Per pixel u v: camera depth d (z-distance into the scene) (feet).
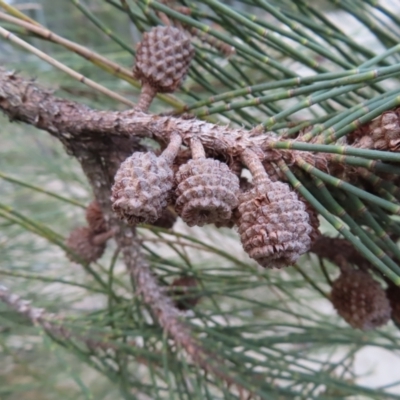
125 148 0.98
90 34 1.84
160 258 1.10
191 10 0.99
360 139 0.86
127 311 1.09
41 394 2.00
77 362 1.97
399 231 0.87
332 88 0.89
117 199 0.80
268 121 0.86
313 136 0.85
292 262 0.81
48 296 1.56
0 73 0.95
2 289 1.08
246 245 0.81
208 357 1.08
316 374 1.11
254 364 1.09
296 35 0.92
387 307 0.98
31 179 1.77
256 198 0.81
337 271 1.50
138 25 0.98
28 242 1.59
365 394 1.10
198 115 0.92
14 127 1.76
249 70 1.36
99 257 1.09
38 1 1.86
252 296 1.59
